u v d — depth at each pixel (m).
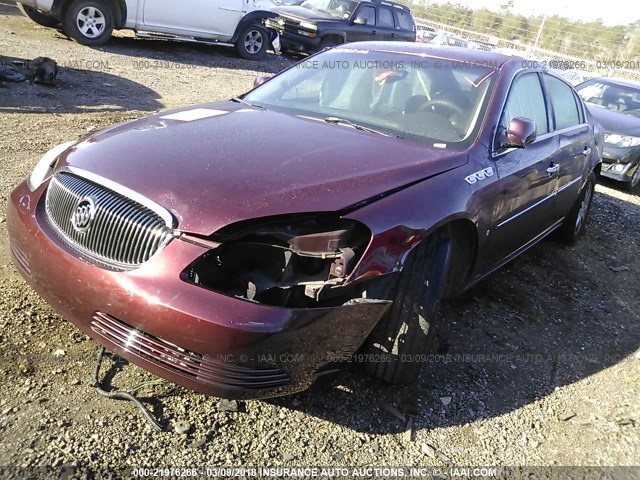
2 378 2.64
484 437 2.85
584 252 5.70
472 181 3.12
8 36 10.48
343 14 14.69
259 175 2.59
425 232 2.69
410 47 4.31
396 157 2.99
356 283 2.44
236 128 3.17
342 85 3.98
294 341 2.33
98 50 10.97
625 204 7.98
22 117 6.54
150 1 11.29
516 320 4.05
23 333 2.94
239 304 2.27
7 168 4.99
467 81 3.80
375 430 2.75
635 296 4.94
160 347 2.33
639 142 8.47
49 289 2.60
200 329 2.23
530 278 4.82
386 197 2.64
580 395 3.33
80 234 2.55
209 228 2.33
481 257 3.47
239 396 2.36
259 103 3.94
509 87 3.82
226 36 12.85
